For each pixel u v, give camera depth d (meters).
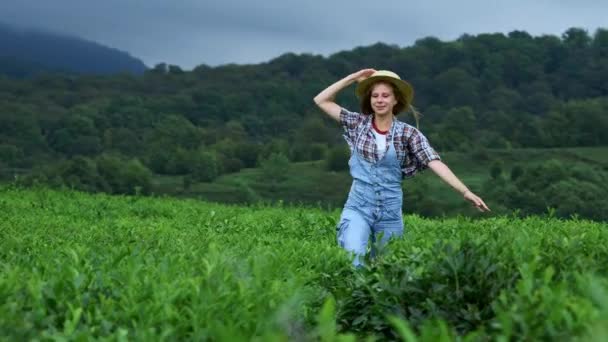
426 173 163.25
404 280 5.72
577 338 3.84
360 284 6.11
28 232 11.92
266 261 6.44
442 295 5.46
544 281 4.67
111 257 7.44
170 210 17.97
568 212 119.06
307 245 9.77
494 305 4.62
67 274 5.89
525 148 190.75
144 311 4.98
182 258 7.20
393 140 9.20
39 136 194.12
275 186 174.88
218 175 186.00
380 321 5.60
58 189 22.19
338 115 9.55
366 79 9.23
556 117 197.62
